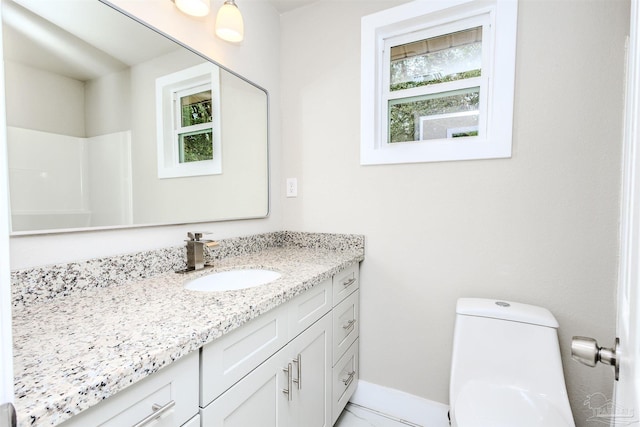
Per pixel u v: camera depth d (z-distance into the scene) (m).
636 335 0.41
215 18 1.37
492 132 1.32
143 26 1.07
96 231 0.93
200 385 0.65
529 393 1.09
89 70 0.92
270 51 1.76
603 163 1.16
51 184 0.83
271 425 0.89
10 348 0.31
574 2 1.17
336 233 1.71
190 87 1.26
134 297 0.84
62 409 0.41
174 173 1.19
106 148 0.96
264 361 0.85
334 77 1.68
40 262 0.80
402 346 1.55
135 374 0.50
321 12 1.71
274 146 1.82
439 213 1.45
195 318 0.69
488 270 1.36
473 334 1.20
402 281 1.54
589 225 1.19
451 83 1.44
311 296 1.12
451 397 1.16
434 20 1.45
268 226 1.77
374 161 1.58
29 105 0.79
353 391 1.57
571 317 1.22
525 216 1.29
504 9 1.27
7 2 0.75
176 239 1.21
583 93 1.17
